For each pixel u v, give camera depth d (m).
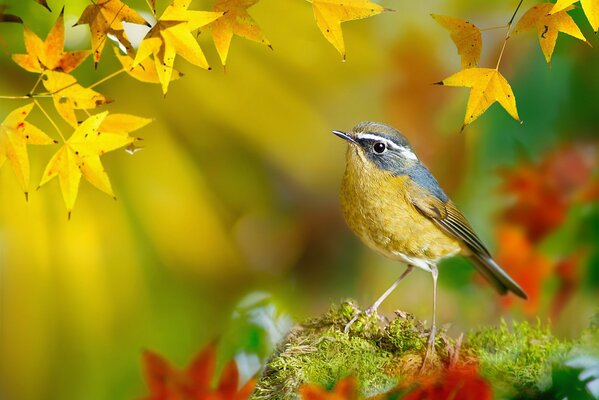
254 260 13.53
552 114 11.92
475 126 12.17
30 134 6.60
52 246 9.68
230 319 11.23
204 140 10.41
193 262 10.36
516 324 8.48
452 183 13.31
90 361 10.05
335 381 7.57
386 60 12.03
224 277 11.04
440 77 13.10
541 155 11.79
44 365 9.86
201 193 10.38
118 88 9.93
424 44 12.73
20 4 9.02
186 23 6.41
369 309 8.45
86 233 9.78
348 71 10.83
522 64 12.11
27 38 6.50
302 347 8.01
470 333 8.52
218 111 10.28
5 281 9.56
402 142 10.07
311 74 10.59
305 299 13.73
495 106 11.94
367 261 13.94
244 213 11.26
